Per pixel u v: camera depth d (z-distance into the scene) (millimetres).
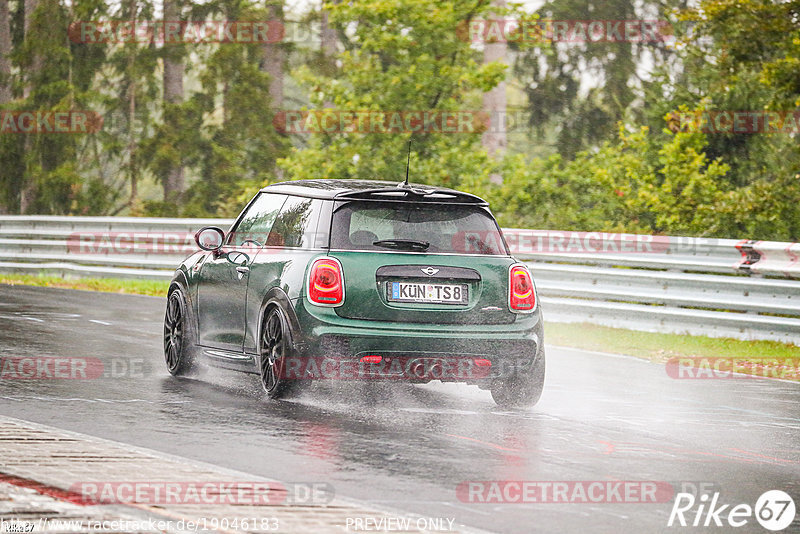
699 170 86062
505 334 24906
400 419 23891
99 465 17953
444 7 83938
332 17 84875
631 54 117125
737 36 71938
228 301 27172
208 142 123125
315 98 84812
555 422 24547
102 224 62969
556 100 119438
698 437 23797
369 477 18375
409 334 24188
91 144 131500
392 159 83938
